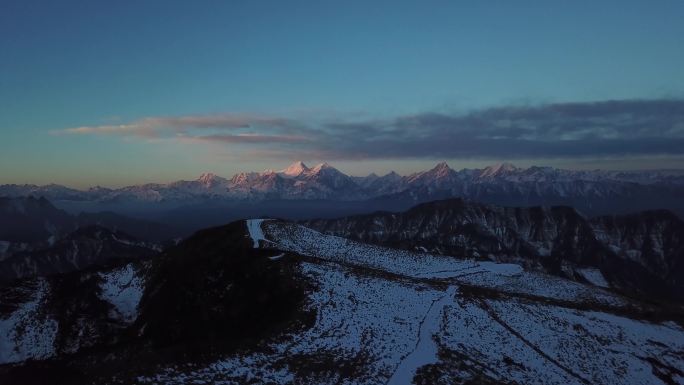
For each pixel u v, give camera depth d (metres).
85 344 73.00
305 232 104.75
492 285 92.00
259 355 48.28
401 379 47.34
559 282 102.50
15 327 76.06
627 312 81.94
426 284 77.00
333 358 49.75
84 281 90.38
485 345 59.50
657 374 61.62
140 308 81.00
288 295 65.44
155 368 43.06
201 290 75.00
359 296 67.12
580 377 56.97
